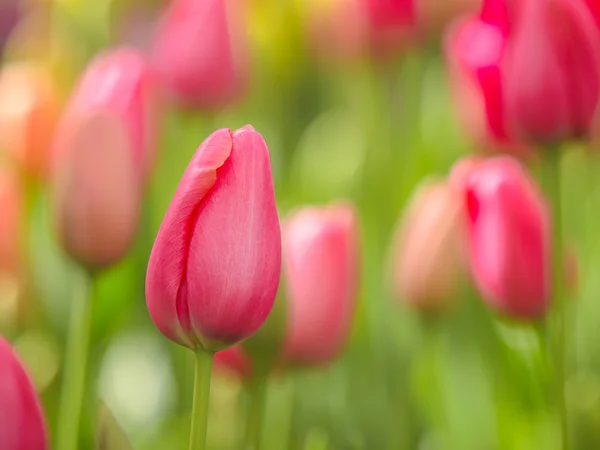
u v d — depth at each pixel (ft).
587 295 4.22
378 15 4.37
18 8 6.46
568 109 3.63
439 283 3.93
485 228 3.69
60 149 3.71
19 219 4.06
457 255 3.94
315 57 4.78
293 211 4.03
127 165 3.70
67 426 3.79
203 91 4.15
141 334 4.30
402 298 3.96
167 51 4.16
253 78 4.61
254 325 3.34
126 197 3.70
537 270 3.67
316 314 3.66
